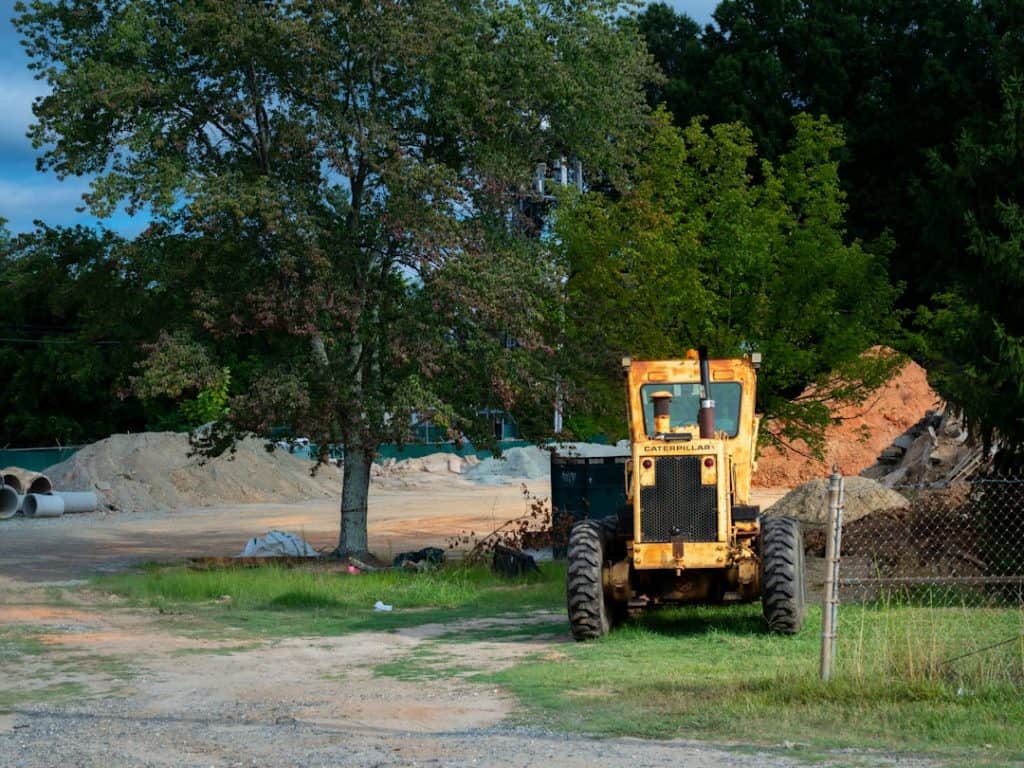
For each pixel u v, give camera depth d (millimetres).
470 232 25250
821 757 8953
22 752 9805
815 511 25109
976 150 18234
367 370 25875
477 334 24984
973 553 18812
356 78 26250
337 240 25422
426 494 57219
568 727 10273
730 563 15000
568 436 27562
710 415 15617
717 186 28047
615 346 26516
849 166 58219
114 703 12188
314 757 9359
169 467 53250
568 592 15000
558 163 28859
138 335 27516
